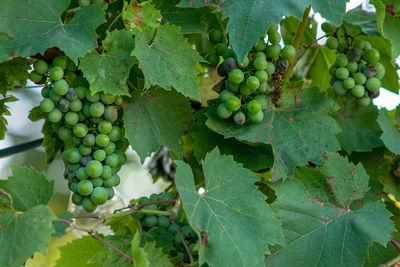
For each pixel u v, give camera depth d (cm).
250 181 80
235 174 80
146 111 85
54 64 79
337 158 84
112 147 81
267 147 87
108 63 78
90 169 79
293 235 82
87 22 77
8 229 71
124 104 83
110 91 77
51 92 79
